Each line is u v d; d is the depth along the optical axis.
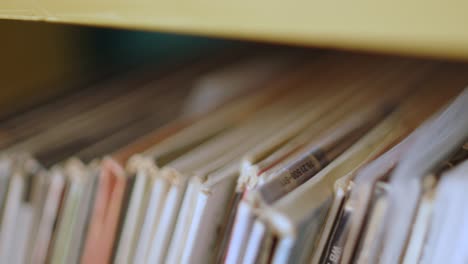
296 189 0.27
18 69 0.60
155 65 0.71
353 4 0.20
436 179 0.26
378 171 0.27
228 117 0.49
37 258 0.43
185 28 0.24
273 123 0.46
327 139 0.36
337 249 0.28
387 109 0.45
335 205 0.27
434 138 0.28
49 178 0.41
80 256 0.41
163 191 0.34
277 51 0.71
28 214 0.43
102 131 0.50
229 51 0.73
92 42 0.67
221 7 0.23
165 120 0.53
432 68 0.57
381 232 0.27
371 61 0.63
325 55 0.68
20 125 0.51
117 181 0.37
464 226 0.25
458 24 0.18
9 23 0.57
